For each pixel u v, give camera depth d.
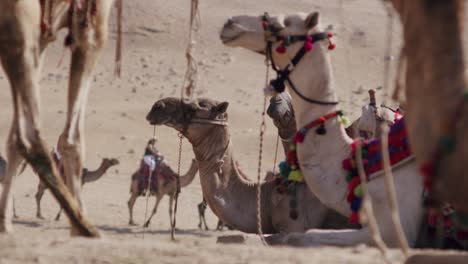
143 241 21.98
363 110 35.31
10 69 24.59
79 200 26.77
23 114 24.41
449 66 15.53
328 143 29.36
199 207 71.19
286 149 38.56
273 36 29.28
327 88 29.42
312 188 29.45
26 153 23.89
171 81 165.88
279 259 19.59
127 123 123.88
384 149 17.25
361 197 28.12
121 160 107.25
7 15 24.47
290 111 37.97
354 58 177.38
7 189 26.44
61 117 125.50
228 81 165.62
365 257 20.17
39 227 66.56
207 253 20.19
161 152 110.25
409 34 16.22
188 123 36.03
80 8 26.88
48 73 165.25
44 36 26.52
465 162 15.09
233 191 35.78
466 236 26.95
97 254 19.91
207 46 197.50
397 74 17.44
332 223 32.81
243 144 112.25
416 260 18.47
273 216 34.38
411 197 27.84
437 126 15.41
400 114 35.47
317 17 28.89
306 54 29.30
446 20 15.63
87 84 27.50
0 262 18.94
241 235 30.14
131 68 175.88
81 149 27.03
